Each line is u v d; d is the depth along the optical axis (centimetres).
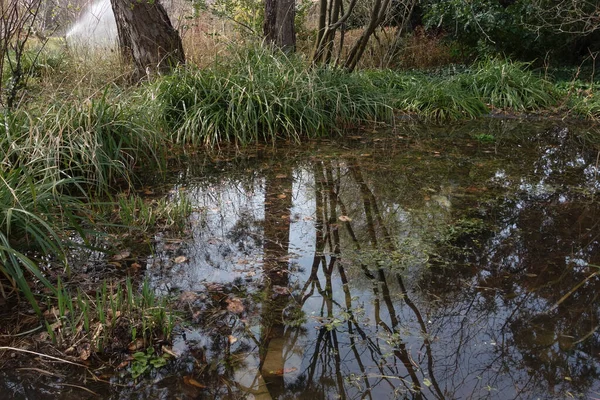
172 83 638
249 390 210
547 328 253
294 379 217
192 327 251
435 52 1099
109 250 319
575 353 235
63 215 341
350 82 729
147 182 465
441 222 379
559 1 940
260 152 569
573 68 997
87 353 230
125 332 243
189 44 871
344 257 326
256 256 326
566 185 462
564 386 213
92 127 456
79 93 493
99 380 216
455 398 206
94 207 390
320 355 233
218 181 472
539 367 225
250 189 452
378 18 767
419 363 228
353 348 238
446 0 1068
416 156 554
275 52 777
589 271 308
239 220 384
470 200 424
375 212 400
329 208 409
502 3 1158
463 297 281
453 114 732
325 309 269
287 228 371
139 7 741
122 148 478
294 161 536
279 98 639
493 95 792
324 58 789
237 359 229
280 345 239
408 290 287
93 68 780
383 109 733
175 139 602
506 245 342
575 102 775
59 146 404
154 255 324
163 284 289
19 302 268
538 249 337
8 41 523
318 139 626
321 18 782
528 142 618
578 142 620
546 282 296
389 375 220
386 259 323
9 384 212
